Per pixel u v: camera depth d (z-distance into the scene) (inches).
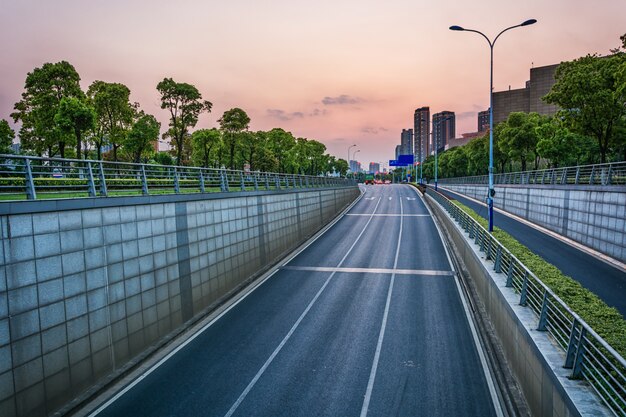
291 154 2554.1
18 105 1167.0
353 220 1540.4
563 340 282.8
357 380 385.7
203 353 450.6
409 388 370.0
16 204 311.6
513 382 362.0
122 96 1334.9
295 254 978.1
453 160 3474.4
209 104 1567.4
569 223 962.1
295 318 554.6
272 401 351.6
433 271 798.5
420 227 1338.6
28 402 313.9
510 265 454.3
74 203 366.9
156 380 391.2
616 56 1099.9
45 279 335.6
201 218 605.6
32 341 320.5
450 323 527.8
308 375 397.1
